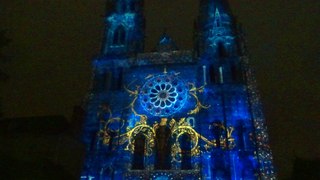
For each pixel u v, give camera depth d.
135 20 71.38
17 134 54.38
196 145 52.97
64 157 53.72
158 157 53.12
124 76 62.28
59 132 54.41
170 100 57.62
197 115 55.62
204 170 50.94
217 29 66.38
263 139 52.81
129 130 56.31
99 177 52.91
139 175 51.28
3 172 38.94
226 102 56.31
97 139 56.50
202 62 61.72
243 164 50.81
